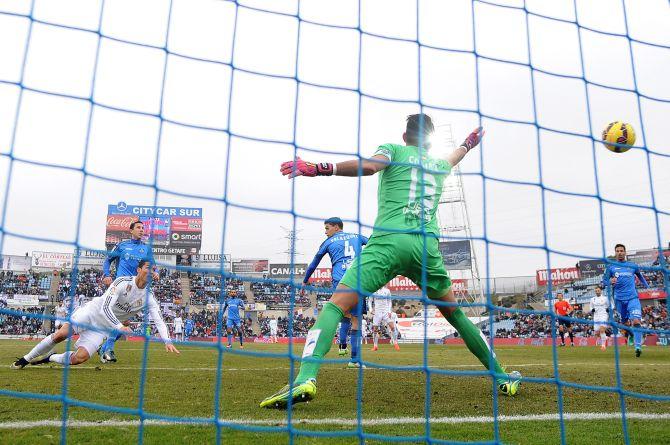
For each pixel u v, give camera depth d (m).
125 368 7.04
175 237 50.94
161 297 41.84
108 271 8.55
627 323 11.32
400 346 21.48
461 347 19.59
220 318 2.95
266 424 3.26
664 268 3.84
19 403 3.94
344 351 10.38
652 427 3.35
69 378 5.64
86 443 2.79
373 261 3.81
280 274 53.28
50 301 38.59
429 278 4.04
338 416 3.57
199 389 4.82
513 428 3.29
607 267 3.61
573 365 7.92
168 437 2.96
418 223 3.91
